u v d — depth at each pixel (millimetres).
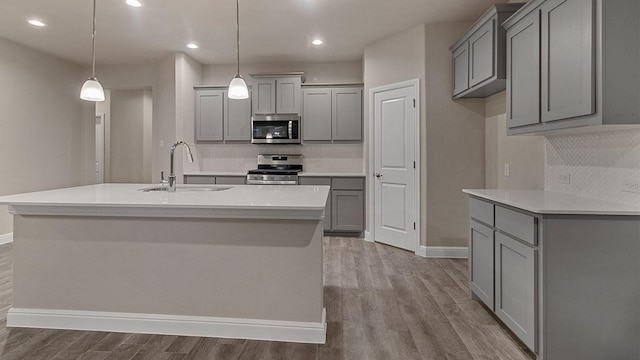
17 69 4684
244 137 5477
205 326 2232
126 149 7227
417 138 4156
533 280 1896
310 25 4164
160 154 5426
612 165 2168
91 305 2314
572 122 2045
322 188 2871
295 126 5281
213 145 5828
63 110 5418
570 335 1853
